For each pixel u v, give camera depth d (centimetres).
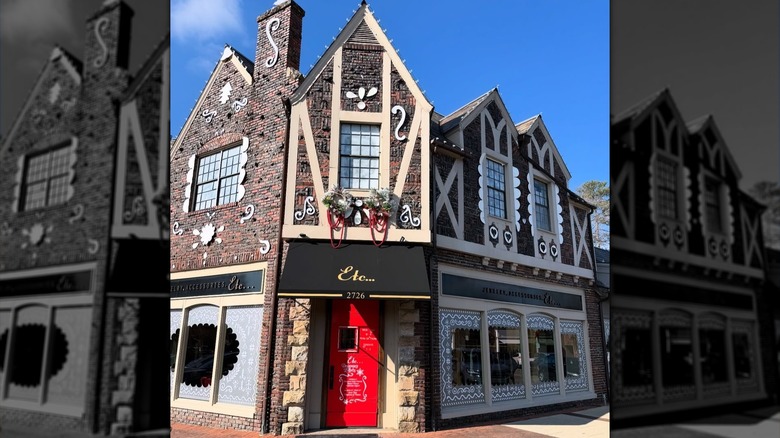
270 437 841
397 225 948
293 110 989
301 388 880
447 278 1060
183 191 1202
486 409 1064
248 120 1130
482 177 1209
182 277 1127
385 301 957
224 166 1162
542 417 1129
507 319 1204
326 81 1016
